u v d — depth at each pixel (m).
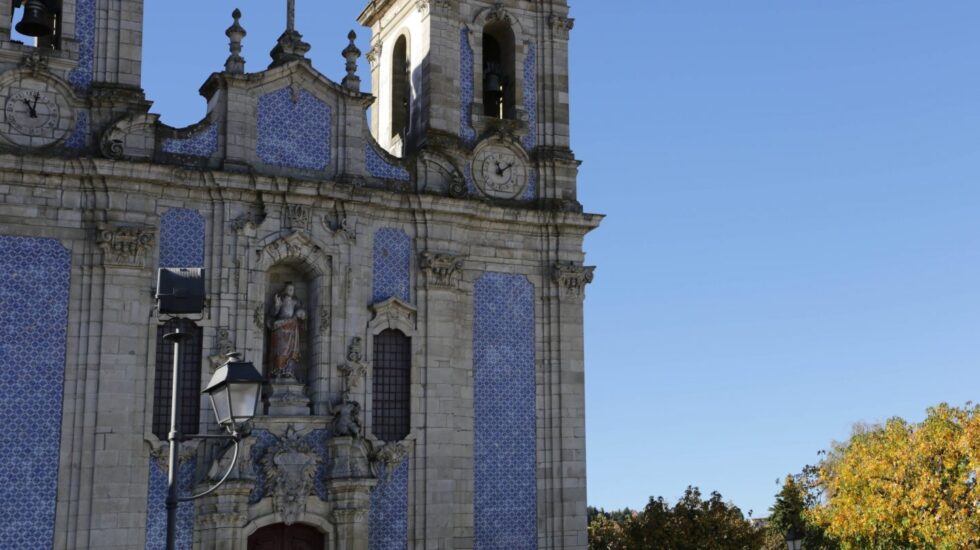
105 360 35.41
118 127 36.94
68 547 34.28
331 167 40.50
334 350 38.78
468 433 40.56
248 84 39.31
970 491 52.72
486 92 44.84
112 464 35.00
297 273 40.00
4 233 35.19
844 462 63.34
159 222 37.19
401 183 41.41
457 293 41.25
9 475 34.12
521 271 42.81
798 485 80.25
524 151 43.69
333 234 39.50
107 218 36.25
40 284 35.38
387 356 40.06
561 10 45.59
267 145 39.53
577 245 43.66
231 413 21.03
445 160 41.97
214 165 38.53
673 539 55.94
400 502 39.19
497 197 43.03
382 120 46.97
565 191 44.00
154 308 36.38
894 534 56.56
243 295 37.81
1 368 34.56
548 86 44.84
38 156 35.44
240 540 36.03
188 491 36.06
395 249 40.84
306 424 37.94
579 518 41.75
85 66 37.47
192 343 37.12
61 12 37.41
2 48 36.06
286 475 37.19
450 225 41.56
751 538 57.47
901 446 57.12
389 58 46.62
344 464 37.62
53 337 35.25
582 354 42.94
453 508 39.72
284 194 38.75
